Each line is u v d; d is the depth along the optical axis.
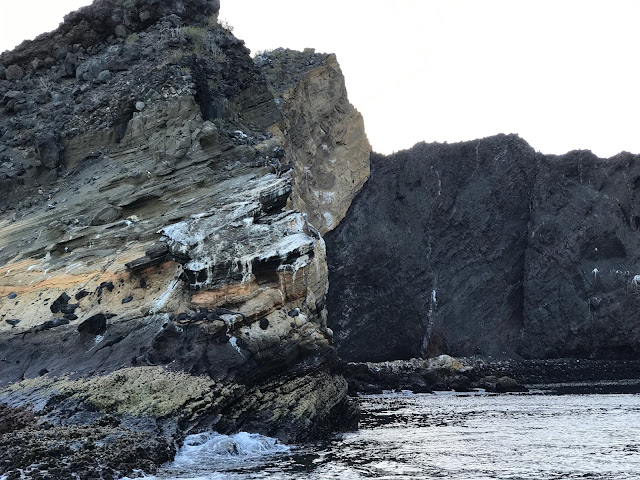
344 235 74.50
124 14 43.62
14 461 19.83
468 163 79.81
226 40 44.81
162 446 22.83
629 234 75.75
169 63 39.38
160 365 26.56
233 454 24.48
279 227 31.14
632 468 24.41
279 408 27.64
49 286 32.25
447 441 29.88
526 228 78.25
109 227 34.22
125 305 30.14
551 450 27.81
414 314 73.94
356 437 30.48
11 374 28.62
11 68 42.59
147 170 36.06
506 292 76.88
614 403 47.41
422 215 77.06
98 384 25.53
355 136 67.81
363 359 72.88
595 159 78.31
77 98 40.56
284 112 57.75
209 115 39.84
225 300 28.55
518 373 68.62
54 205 36.19
